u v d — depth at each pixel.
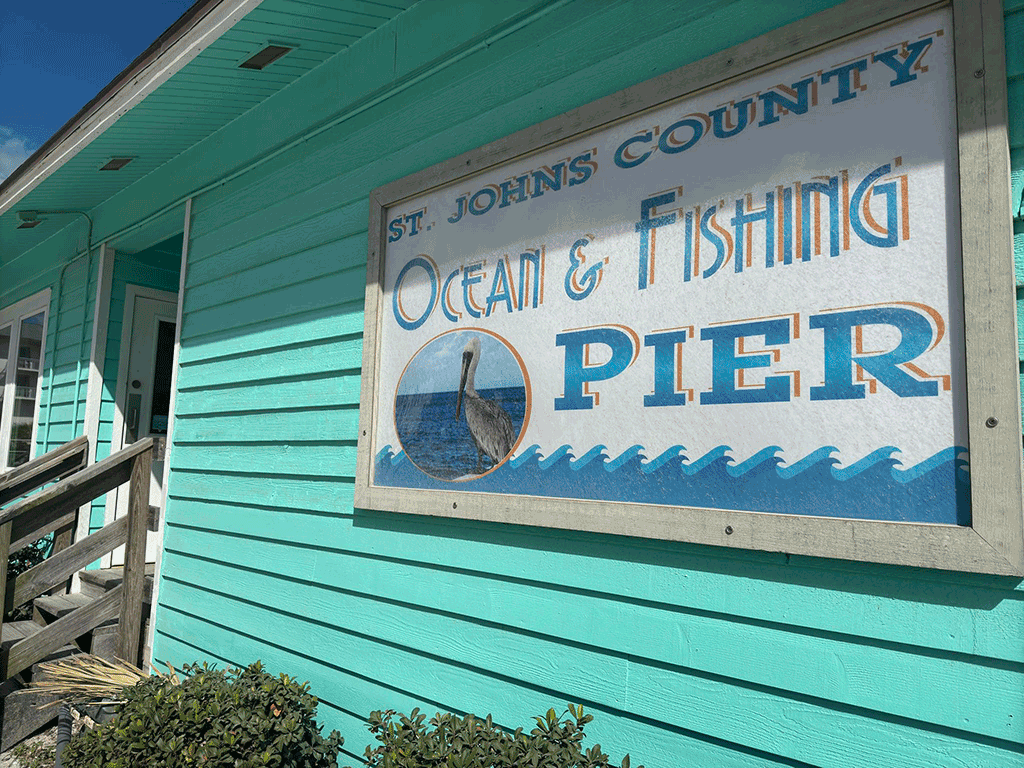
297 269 3.39
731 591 1.81
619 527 1.99
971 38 1.54
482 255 2.52
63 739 2.82
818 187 1.75
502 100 2.57
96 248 5.46
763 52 1.85
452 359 2.56
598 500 2.06
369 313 2.88
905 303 1.59
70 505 3.78
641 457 1.99
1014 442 1.41
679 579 1.91
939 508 1.51
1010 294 1.44
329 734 2.82
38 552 5.48
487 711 2.31
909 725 1.53
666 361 1.97
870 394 1.62
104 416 5.20
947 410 1.51
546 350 2.27
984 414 1.45
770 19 1.91
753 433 1.78
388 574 2.69
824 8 1.81
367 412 2.82
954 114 1.57
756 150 1.86
